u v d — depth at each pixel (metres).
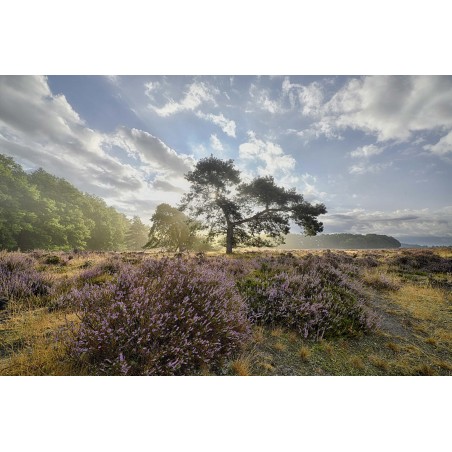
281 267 8.49
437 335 5.02
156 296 3.40
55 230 44.16
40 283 5.36
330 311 4.79
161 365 2.66
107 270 7.76
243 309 4.32
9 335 3.29
